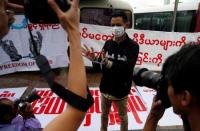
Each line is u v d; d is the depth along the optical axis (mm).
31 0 890
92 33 7898
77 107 862
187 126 855
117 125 4645
